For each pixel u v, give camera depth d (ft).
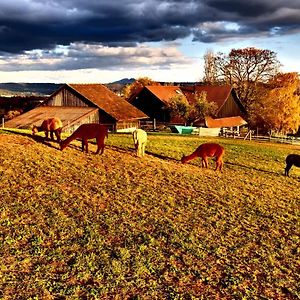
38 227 47.80
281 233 54.70
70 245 44.47
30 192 58.39
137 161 84.28
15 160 70.95
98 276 38.93
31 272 38.37
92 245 45.03
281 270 44.27
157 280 39.55
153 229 51.39
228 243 49.57
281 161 110.32
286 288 40.57
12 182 61.21
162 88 223.30
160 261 43.27
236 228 54.60
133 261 42.50
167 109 207.92
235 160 104.83
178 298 36.65
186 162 91.81
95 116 183.21
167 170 81.05
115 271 40.06
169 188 69.62
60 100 197.06
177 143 119.96
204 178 79.51
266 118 244.22
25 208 52.60
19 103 292.61
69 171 70.54
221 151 89.04
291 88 242.58
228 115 230.27
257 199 69.51
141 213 56.44
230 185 76.69
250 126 255.50
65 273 38.81
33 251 42.22
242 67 263.70
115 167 77.25
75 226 49.29
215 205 63.52
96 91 199.72
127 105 198.59
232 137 179.83
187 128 186.70
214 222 56.13
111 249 44.62
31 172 66.74
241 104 240.94
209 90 231.09
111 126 182.29
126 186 67.26
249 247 49.03
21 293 34.88
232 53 264.11
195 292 38.14
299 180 90.22
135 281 38.86
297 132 254.88
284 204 68.69
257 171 94.27
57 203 55.93
